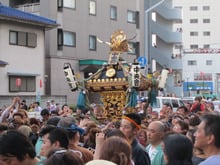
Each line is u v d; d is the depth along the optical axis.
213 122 4.78
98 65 43.62
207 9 108.50
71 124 6.84
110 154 4.67
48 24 37.81
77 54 43.03
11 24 35.88
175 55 69.06
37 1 42.94
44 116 14.93
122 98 12.62
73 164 4.28
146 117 13.76
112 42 13.01
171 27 65.50
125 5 49.22
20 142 4.28
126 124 7.43
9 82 35.72
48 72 40.56
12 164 4.25
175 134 5.66
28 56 37.25
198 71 91.81
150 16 56.34
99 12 45.72
